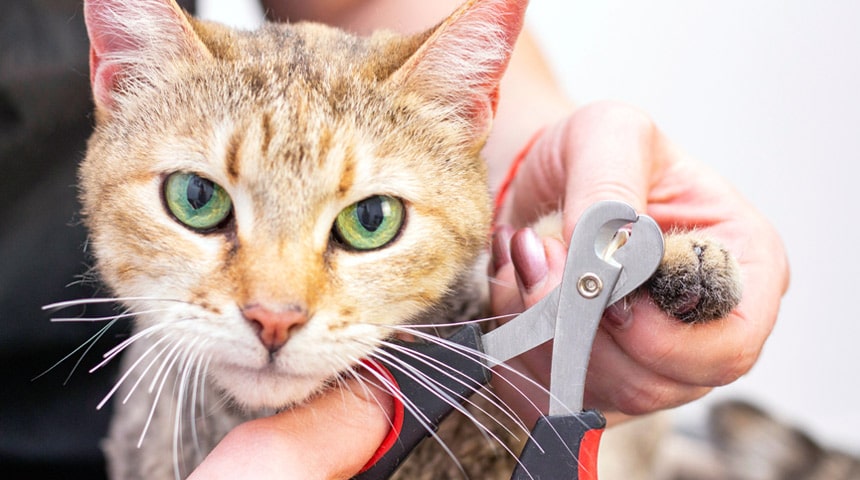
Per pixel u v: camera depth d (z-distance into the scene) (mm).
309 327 364
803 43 743
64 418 522
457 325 400
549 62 701
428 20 604
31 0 499
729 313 368
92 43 406
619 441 582
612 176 399
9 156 498
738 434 657
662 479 644
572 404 351
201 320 365
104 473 522
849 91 736
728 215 424
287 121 379
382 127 393
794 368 787
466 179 414
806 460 637
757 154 771
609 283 349
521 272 384
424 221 393
